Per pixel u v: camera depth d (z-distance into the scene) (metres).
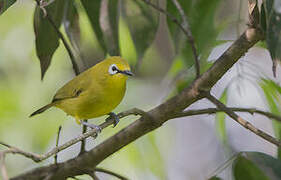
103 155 8.27
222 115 10.12
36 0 7.79
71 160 8.45
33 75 15.38
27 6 15.62
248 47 7.33
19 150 6.12
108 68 10.41
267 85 8.75
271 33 5.58
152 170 11.94
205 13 9.39
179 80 9.86
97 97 10.45
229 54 7.41
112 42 9.07
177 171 17.09
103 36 9.40
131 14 9.03
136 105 13.65
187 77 9.81
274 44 5.56
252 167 7.48
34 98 14.79
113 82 10.34
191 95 7.67
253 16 7.23
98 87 10.39
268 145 15.36
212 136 17.91
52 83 15.06
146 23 9.03
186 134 18.17
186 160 17.42
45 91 14.95
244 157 7.41
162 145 12.86
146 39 9.03
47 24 8.77
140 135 8.07
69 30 9.20
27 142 13.79
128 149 11.91
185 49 9.49
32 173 8.70
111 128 12.13
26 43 15.62
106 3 8.95
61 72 15.22
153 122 7.89
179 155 17.42
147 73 15.91
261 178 7.51
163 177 11.95
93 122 13.14
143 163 11.91
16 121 14.06
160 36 17.97
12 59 15.52
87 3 9.19
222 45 9.70
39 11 8.61
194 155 17.55
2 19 15.39
